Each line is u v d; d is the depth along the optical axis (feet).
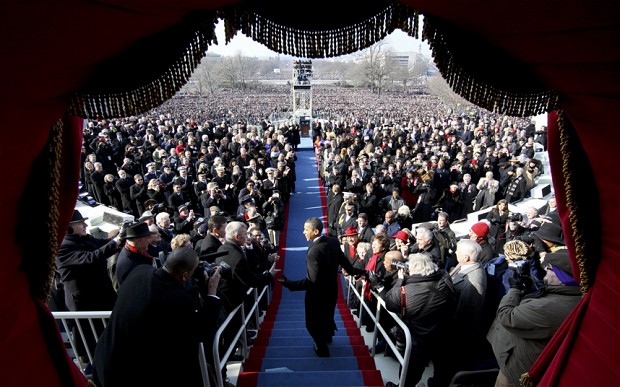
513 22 5.30
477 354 11.84
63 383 7.19
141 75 6.69
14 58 4.06
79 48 4.82
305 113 122.52
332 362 14.88
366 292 17.81
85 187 44.19
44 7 3.70
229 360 14.93
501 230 24.68
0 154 5.01
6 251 5.97
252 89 287.69
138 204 35.53
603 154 6.11
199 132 69.21
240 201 34.58
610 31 4.25
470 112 152.35
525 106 7.06
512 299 9.34
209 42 7.44
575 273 8.02
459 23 6.67
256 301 17.93
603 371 6.70
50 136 6.39
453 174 41.98
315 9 9.13
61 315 11.38
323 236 15.71
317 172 66.44
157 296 8.77
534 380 8.30
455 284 12.18
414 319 11.71
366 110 176.04
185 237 15.67
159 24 5.88
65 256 14.17
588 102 5.66
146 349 8.66
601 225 7.02
